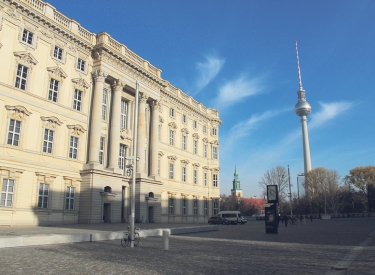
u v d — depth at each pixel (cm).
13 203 3144
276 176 10306
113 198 4131
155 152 5209
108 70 4341
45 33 3653
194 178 6531
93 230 2736
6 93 3184
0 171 3066
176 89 6238
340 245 2061
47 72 3638
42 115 3528
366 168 12219
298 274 1084
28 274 1035
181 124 6244
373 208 12081
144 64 5100
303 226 5181
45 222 3431
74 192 3825
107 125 4409
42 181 3450
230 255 1541
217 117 7531
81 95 4081
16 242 1675
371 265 1277
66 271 1090
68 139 3819
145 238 2377
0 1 3180
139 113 4934
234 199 14862
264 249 1808
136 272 1088
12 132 3231
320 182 11375
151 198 4856
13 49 3284
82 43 4088
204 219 6650
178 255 1513
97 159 4016
